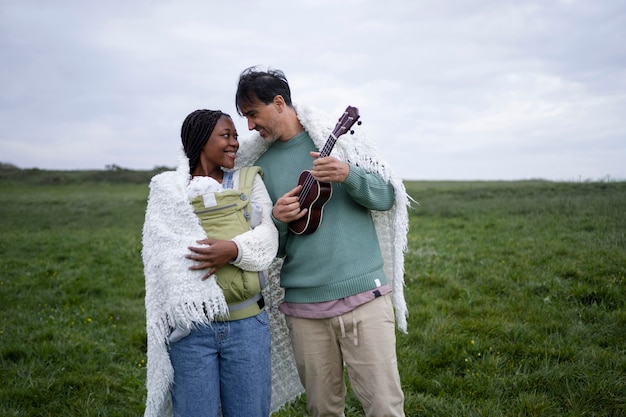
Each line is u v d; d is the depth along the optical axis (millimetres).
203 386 2586
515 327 5004
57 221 18125
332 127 2922
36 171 47219
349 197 2916
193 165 2873
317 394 2971
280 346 3262
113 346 5348
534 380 3982
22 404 4102
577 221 10664
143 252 2674
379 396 2736
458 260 8078
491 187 21344
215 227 2639
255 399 2672
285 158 2982
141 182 43719
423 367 4402
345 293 2787
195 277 2514
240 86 2863
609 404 3613
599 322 5137
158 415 2809
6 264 9750
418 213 15242
